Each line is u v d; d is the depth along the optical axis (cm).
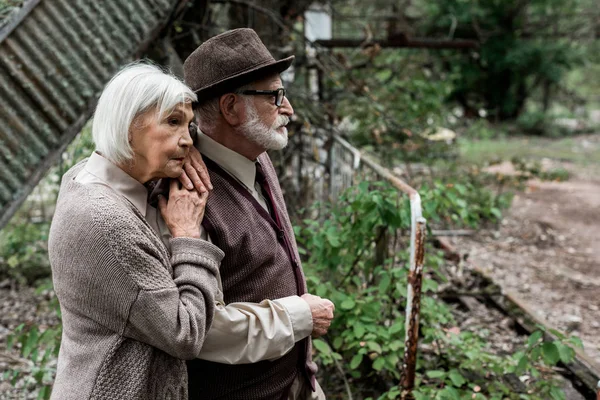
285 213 203
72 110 326
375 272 323
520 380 344
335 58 615
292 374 192
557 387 316
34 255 553
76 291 147
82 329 150
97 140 153
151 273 147
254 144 180
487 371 344
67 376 151
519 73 1972
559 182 1093
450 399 273
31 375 367
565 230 777
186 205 163
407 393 269
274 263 183
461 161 1098
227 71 175
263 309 172
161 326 145
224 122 179
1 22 312
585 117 2139
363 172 367
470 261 561
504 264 629
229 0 485
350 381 343
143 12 383
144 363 148
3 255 549
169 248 162
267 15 529
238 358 167
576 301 537
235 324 165
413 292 261
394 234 324
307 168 517
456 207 356
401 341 315
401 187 289
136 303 144
